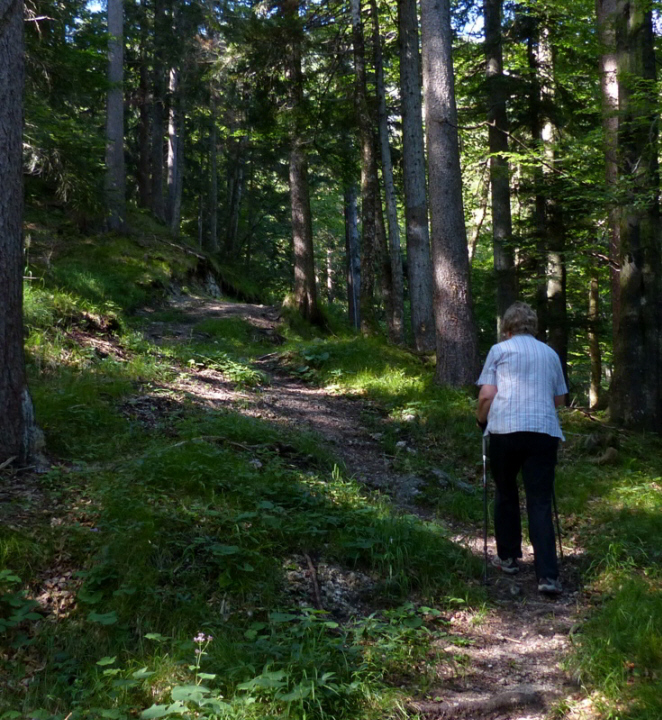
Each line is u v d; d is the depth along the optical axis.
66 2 13.19
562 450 7.97
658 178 9.13
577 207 11.98
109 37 15.35
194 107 28.66
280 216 33.91
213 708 2.86
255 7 15.48
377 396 9.84
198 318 15.83
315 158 18.25
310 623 3.58
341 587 4.29
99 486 4.73
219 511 4.68
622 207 9.35
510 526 4.85
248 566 4.03
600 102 11.77
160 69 25.89
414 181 14.52
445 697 3.29
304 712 2.91
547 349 4.76
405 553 4.64
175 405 7.52
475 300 20.30
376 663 3.45
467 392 9.59
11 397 5.00
